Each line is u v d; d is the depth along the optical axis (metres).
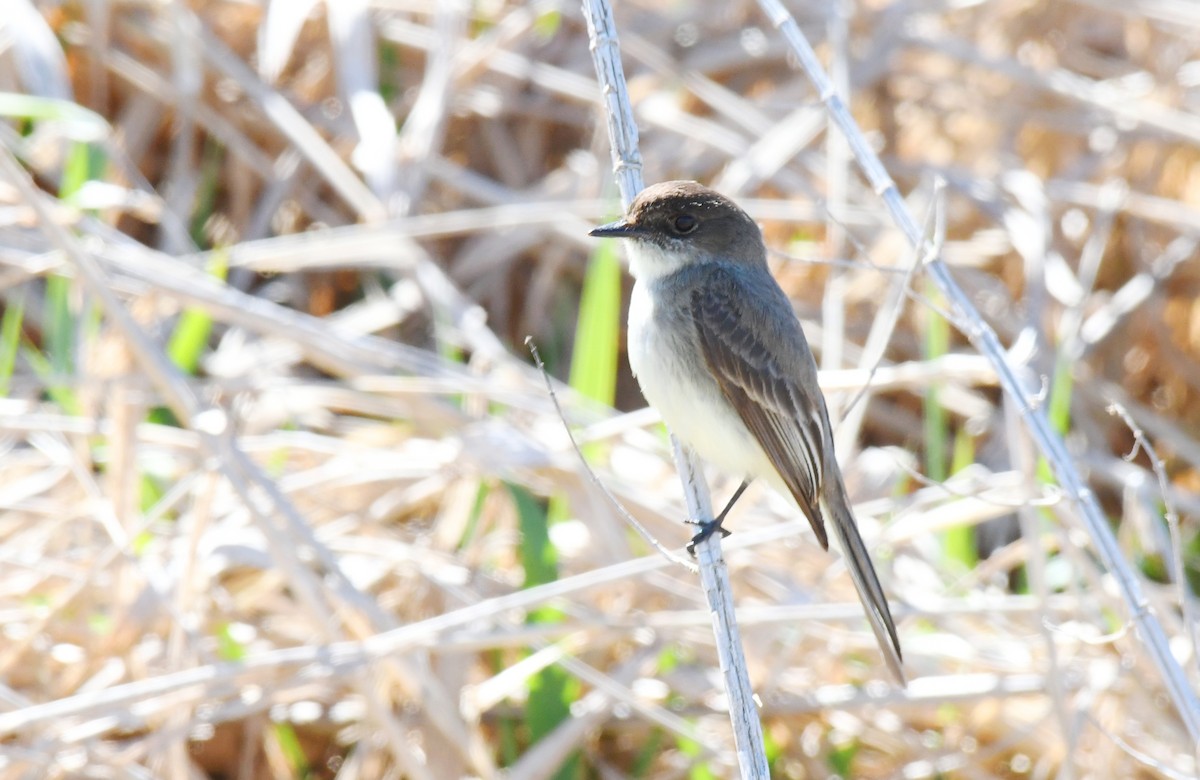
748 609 10.38
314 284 14.43
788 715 10.91
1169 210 14.38
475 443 11.38
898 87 15.80
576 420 11.82
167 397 10.43
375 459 11.62
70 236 10.41
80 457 11.46
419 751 10.32
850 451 12.84
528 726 10.58
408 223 13.13
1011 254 14.73
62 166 13.91
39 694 10.26
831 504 9.84
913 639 11.10
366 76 14.50
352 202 13.46
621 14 15.84
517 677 10.31
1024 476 10.74
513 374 12.46
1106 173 15.22
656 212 9.63
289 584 10.65
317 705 10.74
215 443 10.31
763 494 12.08
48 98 13.45
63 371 12.23
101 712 9.48
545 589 10.02
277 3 14.46
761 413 9.65
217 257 12.92
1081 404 13.88
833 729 10.99
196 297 11.67
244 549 10.79
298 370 13.73
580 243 14.08
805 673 11.06
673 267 9.72
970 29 16.05
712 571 9.14
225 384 12.03
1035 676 10.57
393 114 15.27
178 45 14.30
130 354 11.86
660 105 15.01
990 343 9.07
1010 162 15.36
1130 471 13.30
